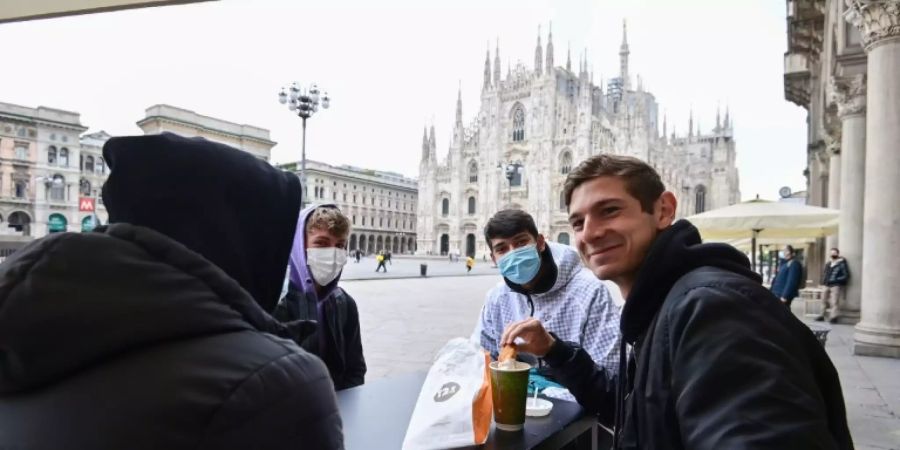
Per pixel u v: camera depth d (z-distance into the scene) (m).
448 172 79.31
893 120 7.20
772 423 0.73
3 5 3.97
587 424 1.85
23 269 0.72
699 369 0.85
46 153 22.61
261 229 0.94
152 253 0.77
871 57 7.47
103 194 0.86
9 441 0.67
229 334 0.79
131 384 0.68
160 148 0.85
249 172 0.92
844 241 10.33
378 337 9.78
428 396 1.59
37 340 0.68
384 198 91.94
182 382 0.69
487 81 75.00
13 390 0.73
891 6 7.06
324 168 79.69
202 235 0.85
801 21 15.05
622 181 1.27
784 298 11.10
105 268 0.73
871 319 7.42
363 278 28.55
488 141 73.38
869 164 7.51
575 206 1.33
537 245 2.58
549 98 67.88
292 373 0.79
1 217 21.56
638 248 1.27
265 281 0.96
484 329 2.94
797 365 0.83
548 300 2.66
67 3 3.88
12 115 21.69
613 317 2.46
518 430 1.62
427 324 11.62
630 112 69.62
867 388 5.52
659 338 1.02
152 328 0.71
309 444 0.77
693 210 81.75
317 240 2.90
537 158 68.00
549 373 2.29
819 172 17.78
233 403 0.69
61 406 0.68
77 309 0.69
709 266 1.10
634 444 1.14
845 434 0.96
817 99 17.70
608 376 1.94
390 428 1.67
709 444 0.76
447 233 78.69
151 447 0.65
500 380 1.58
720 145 82.75
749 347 0.83
